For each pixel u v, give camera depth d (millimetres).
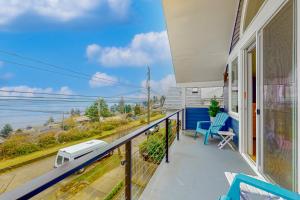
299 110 1501
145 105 19922
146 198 1994
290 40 1660
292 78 1633
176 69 5785
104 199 2840
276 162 1958
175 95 9773
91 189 3342
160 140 3580
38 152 8211
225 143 3910
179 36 4504
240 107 3467
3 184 5445
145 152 3070
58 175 722
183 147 4008
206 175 2541
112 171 3680
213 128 4367
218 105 5770
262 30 2301
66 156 6094
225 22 4074
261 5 2385
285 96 1761
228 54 4918
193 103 6961
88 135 11922
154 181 2381
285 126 1767
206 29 4277
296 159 1579
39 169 6707
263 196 1378
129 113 18594
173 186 2244
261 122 2354
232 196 1246
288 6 1687
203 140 4684
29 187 623
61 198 2340
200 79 6219
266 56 2195
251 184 1194
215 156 3352
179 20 4090
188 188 2195
